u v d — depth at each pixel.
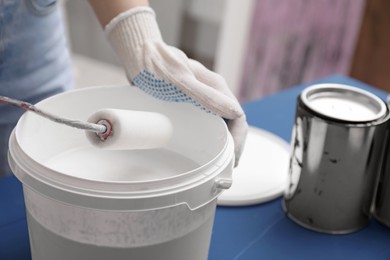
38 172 0.46
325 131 0.64
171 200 0.46
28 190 0.49
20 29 0.83
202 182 0.48
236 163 0.67
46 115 0.48
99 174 0.62
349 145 0.64
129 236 0.48
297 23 1.84
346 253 0.68
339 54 1.78
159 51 0.68
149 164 0.65
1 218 0.67
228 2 2.04
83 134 0.66
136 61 0.70
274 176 0.81
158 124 0.57
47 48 0.90
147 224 0.47
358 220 0.71
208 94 0.61
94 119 0.54
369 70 1.73
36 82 0.91
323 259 0.67
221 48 2.15
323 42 1.80
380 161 0.69
